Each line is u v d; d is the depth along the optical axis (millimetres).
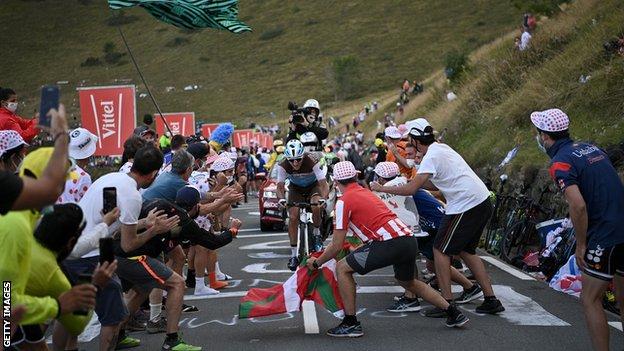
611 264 9609
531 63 38250
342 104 138625
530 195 22953
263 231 26453
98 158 36719
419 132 13055
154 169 10484
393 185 13188
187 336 12148
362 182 20266
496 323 12570
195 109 150750
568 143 10125
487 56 51250
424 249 14961
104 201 9234
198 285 15516
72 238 7812
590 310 9664
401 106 75188
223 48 188750
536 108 30328
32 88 170000
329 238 23797
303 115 20984
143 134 18219
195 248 15500
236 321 13148
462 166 12859
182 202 11742
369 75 153375
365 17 189750
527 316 13008
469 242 12836
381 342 11492
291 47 181750
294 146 17406
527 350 10945
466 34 164875
